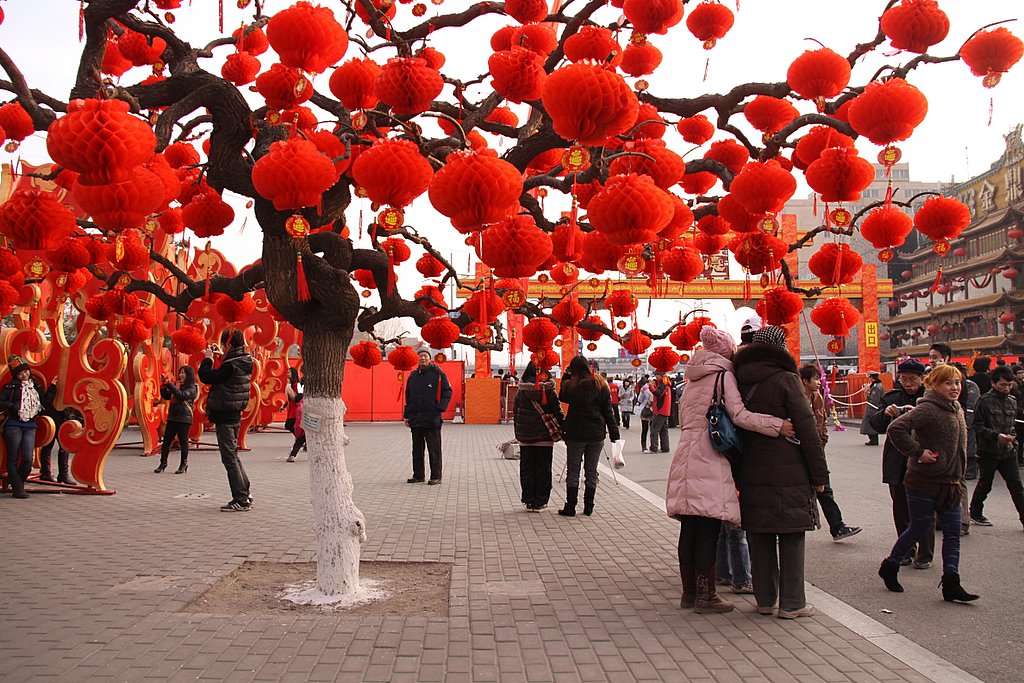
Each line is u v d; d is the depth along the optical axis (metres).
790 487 5.20
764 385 5.30
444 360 5.97
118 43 5.14
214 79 4.86
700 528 5.43
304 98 4.08
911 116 3.84
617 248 4.35
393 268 5.55
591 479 9.47
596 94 3.19
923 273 52.88
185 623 4.98
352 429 26.61
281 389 22.75
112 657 4.35
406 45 5.00
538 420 9.61
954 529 5.92
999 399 8.55
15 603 5.41
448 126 5.37
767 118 4.95
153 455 16.38
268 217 5.16
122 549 7.25
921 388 7.30
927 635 5.10
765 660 4.47
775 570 5.40
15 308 10.88
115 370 10.96
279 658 4.37
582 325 6.11
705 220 5.62
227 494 10.99
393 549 7.37
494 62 3.98
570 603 5.59
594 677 4.18
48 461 11.25
